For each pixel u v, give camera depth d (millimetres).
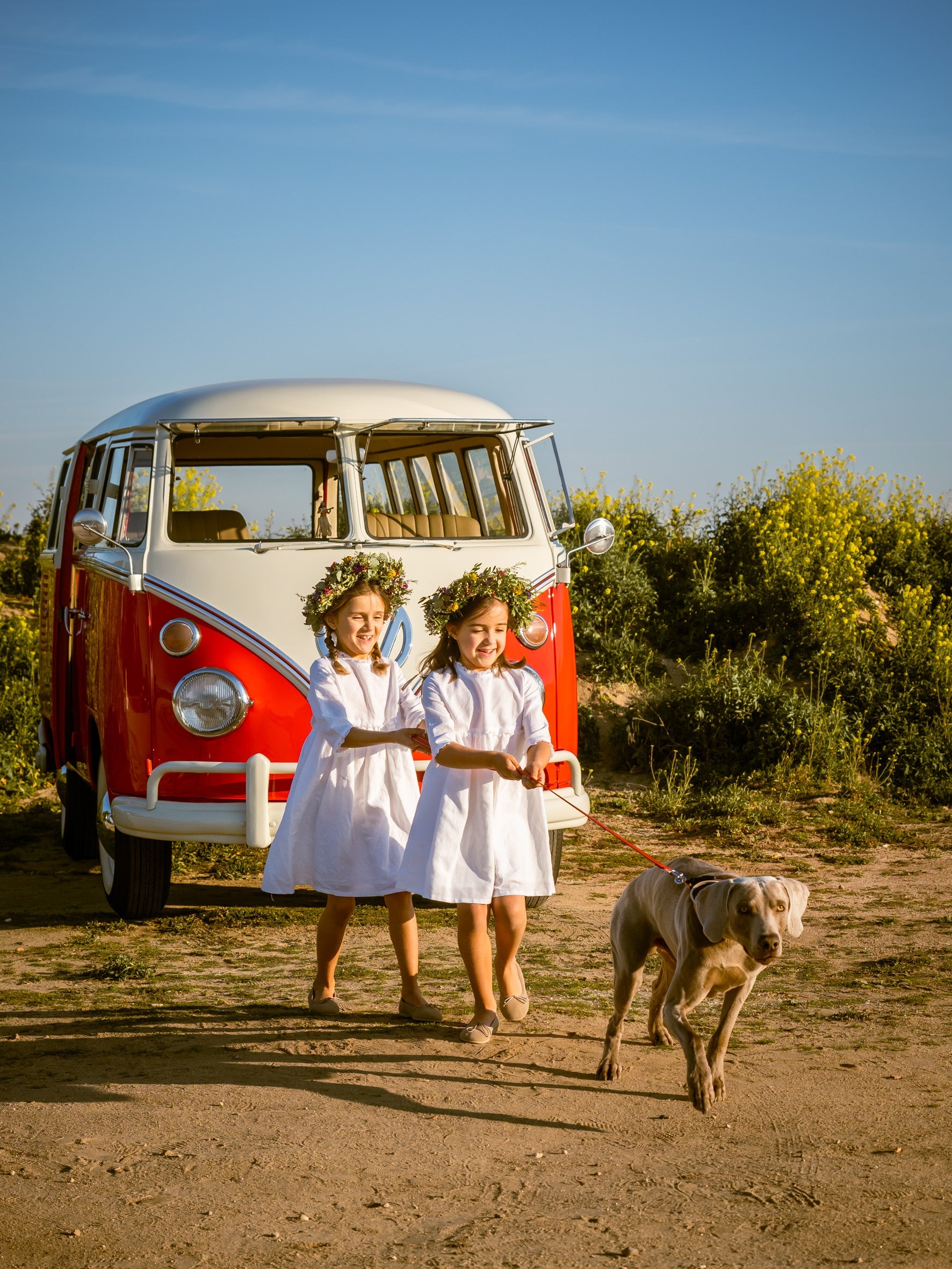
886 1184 3760
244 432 7402
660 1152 4047
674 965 4605
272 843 5852
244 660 7074
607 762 12852
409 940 5586
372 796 5523
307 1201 3658
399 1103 4508
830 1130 4230
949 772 12078
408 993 5586
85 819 9648
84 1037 5312
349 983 6305
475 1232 3439
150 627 7141
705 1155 4012
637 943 4766
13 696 13344
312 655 7137
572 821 7629
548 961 6832
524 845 5324
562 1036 5387
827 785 11750
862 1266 3219
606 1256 3293
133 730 7211
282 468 7781
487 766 5059
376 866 5461
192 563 7156
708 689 12758
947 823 10914
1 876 9344
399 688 5773
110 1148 4059
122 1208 3598
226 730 7027
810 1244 3350
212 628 7090
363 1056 5062
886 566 16375
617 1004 4828
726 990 4453
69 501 9617
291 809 5539
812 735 12117
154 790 7074
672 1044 5266
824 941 7223
